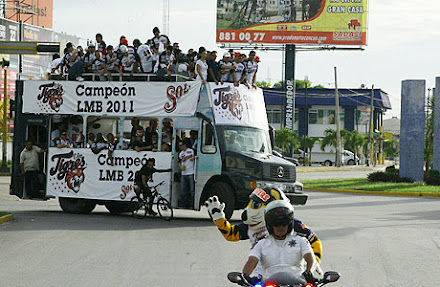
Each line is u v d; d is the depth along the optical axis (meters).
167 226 20.53
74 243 16.42
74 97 23.97
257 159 21.45
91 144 23.56
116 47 23.56
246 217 8.32
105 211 26.41
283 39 81.06
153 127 23.67
